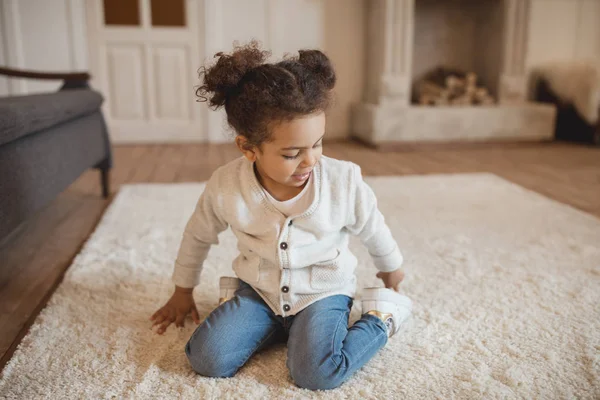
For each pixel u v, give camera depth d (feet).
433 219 7.31
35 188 5.41
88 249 5.95
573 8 16.17
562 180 10.04
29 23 13.94
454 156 12.78
